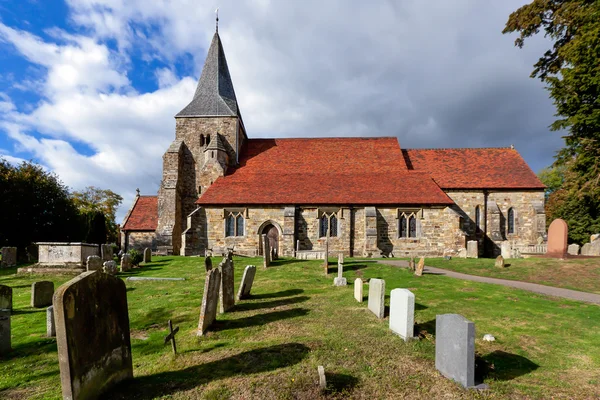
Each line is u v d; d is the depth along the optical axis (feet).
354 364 22.00
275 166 103.30
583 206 108.37
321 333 27.84
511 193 96.68
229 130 106.22
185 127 106.83
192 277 54.75
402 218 88.28
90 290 17.98
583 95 65.16
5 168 110.11
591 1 64.18
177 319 32.96
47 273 58.95
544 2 68.90
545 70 76.33
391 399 18.20
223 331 28.63
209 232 89.25
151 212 115.65
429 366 21.93
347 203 87.04
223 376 20.43
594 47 60.34
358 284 38.27
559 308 34.81
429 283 46.93
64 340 15.93
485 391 18.97
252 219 89.15
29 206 108.58
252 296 41.16
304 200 87.97
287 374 20.47
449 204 85.56
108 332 19.11
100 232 111.55
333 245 87.56
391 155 105.60
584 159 68.18
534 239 93.09
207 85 112.57
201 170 103.91
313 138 115.03
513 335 27.50
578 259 59.11
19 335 30.09
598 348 25.09
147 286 48.62
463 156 108.47
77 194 185.88
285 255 85.15
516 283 47.98
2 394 19.53
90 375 17.38
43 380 21.36
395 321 27.76
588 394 18.83
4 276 58.75
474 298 38.78
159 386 19.38
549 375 21.12
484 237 96.32
